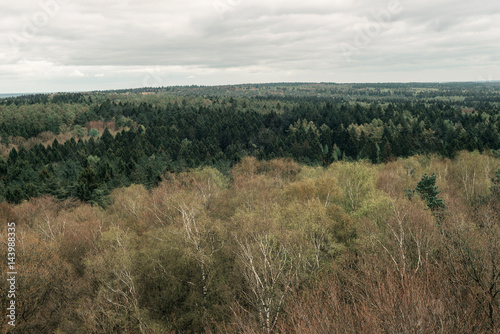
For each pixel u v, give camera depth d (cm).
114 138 14438
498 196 4019
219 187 6569
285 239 2939
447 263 1822
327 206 4466
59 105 19762
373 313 1282
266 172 8562
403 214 3028
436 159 8469
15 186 7625
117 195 6600
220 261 3359
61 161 10756
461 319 1199
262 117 17225
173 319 3039
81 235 4334
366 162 8769
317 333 1288
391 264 2080
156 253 3425
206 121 16462
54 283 3131
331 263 2712
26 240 3409
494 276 1493
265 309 2039
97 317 2714
